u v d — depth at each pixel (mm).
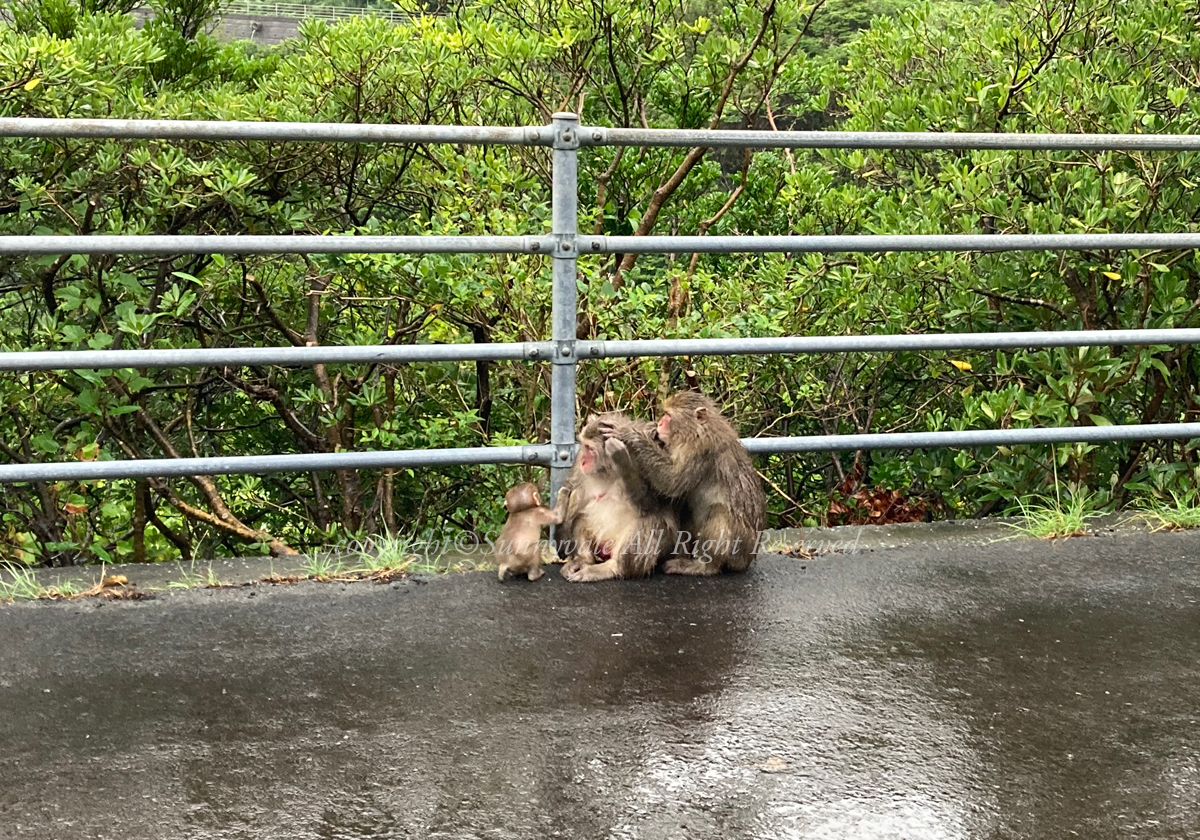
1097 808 2857
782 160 10141
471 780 2941
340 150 6633
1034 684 3535
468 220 6391
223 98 6469
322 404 6816
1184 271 6602
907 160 7871
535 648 3754
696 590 4297
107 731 3168
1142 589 4336
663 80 9203
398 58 6906
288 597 4160
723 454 4395
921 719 3303
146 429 6797
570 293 4559
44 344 6281
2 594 4113
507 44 7129
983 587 4348
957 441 5020
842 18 14359
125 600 4102
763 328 6387
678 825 2766
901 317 6883
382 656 3676
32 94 5539
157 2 8930
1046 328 6715
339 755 3055
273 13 15961
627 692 3447
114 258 6309
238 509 8078
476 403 6871
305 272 6848
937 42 8102
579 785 2930
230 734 3158
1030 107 6605
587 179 9055
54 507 6582
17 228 6113
